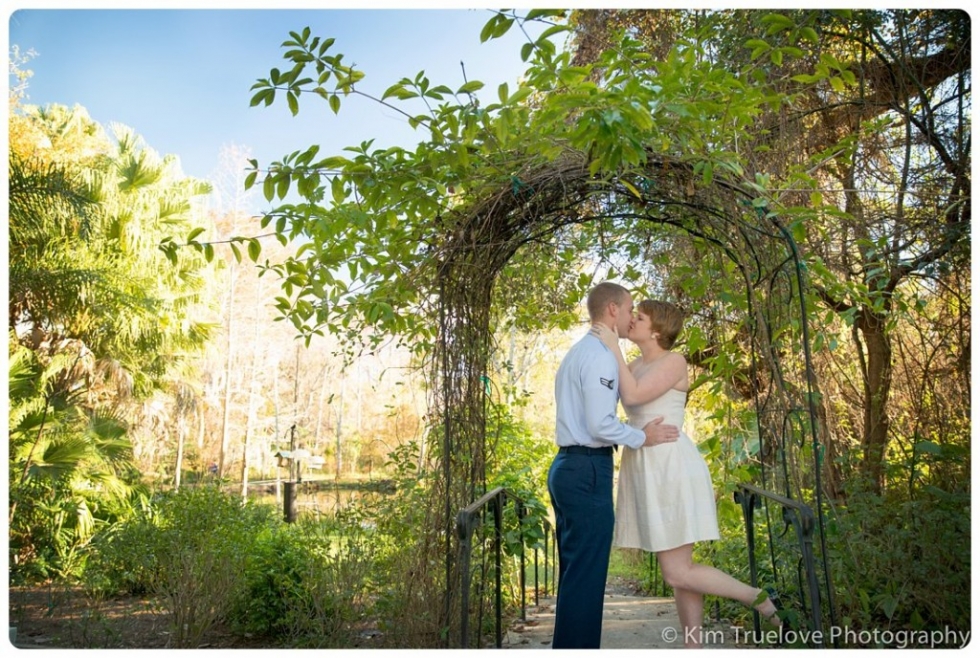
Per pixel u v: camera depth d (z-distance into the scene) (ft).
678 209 9.49
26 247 21.33
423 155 8.14
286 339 66.23
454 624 9.18
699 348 11.31
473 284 9.78
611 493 8.43
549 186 8.95
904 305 10.44
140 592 14.82
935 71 11.50
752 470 10.27
